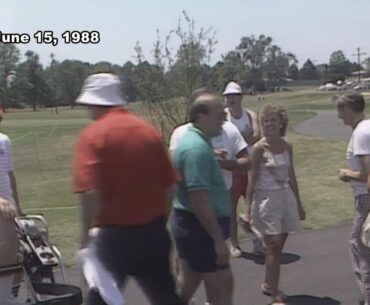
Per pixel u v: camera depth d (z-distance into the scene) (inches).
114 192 166.9
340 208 433.1
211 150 186.9
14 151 1005.8
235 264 294.7
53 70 3191.4
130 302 232.1
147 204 170.4
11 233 185.2
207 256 185.9
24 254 190.5
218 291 189.3
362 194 213.3
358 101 213.9
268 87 5019.7
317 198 473.4
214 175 187.5
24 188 613.0
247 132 307.4
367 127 208.8
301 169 661.3
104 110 170.4
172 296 177.2
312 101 3189.0
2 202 187.0
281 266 296.0
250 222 242.8
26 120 2058.3
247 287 263.1
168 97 517.7
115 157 165.2
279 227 237.6
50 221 416.8
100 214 168.1
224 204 190.9
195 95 193.3
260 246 304.8
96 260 167.2
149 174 169.9
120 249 168.6
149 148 169.6
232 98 306.8
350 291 259.3
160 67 528.4
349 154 215.5
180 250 189.3
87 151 165.3
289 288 264.2
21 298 199.3
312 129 1334.9
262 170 237.8
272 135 236.1
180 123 473.4
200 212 182.9
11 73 3464.6
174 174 177.3
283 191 237.8
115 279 167.2
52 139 1192.8
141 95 517.0
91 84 171.2
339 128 1348.4
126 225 168.2
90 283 165.3
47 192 576.1
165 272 176.2
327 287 264.8
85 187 163.9
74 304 181.8
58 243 344.2
